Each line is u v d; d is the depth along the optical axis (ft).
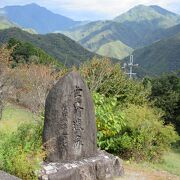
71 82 31.89
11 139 28.22
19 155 26.37
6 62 69.36
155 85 111.65
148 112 55.57
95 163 32.78
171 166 53.78
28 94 76.38
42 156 29.30
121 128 46.96
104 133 41.86
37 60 107.96
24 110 77.25
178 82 113.39
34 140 30.63
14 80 75.05
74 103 31.99
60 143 31.19
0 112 65.51
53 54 241.14
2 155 25.99
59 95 31.35
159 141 55.16
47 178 27.73
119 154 49.83
